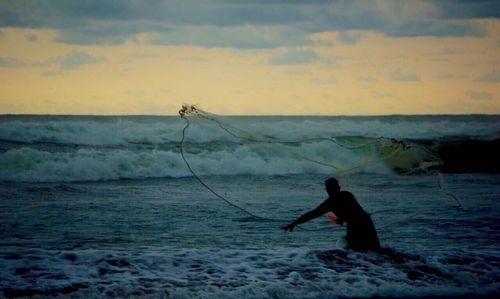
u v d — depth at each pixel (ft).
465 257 64.69
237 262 61.26
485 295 53.93
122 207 99.96
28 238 74.84
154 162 150.61
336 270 58.90
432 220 87.86
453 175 153.79
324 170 143.64
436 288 54.39
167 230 81.66
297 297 51.19
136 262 60.08
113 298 49.57
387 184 98.84
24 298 48.73
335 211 64.54
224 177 142.51
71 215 91.76
